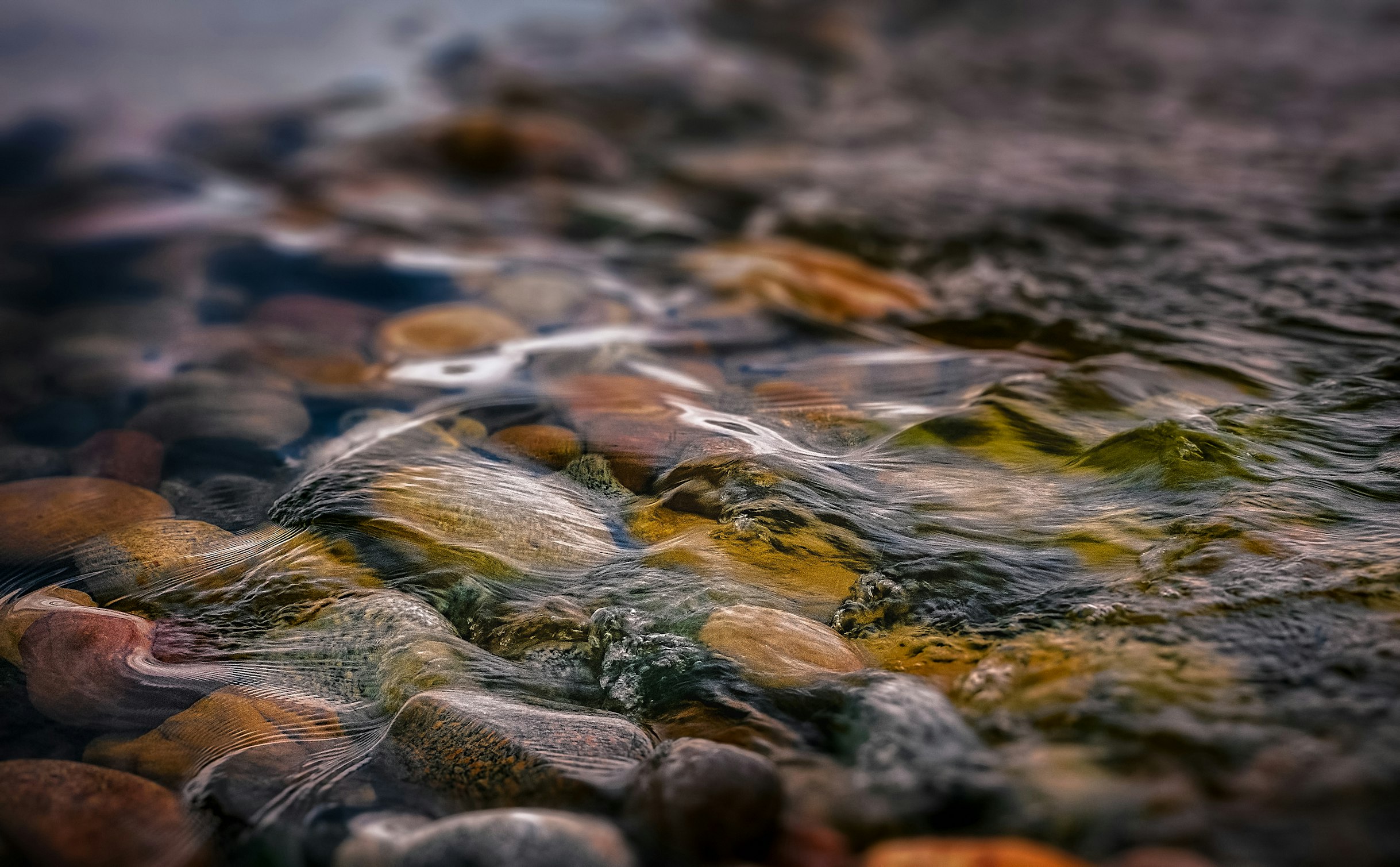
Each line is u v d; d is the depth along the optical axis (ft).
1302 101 7.63
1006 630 3.06
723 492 3.47
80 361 4.21
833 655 3.05
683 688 3.01
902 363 4.10
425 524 3.39
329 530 3.38
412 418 3.84
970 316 4.37
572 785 2.81
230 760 2.91
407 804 2.83
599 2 10.34
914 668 3.02
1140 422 3.68
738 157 6.87
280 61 8.40
